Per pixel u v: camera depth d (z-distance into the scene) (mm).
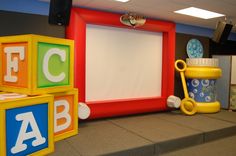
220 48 5914
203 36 5332
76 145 2693
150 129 3439
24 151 2203
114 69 4102
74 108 3057
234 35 6152
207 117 4270
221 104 5211
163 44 4590
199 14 4109
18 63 2508
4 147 2023
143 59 4418
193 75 4527
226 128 3648
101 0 3309
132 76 4309
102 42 3951
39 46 2486
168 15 4168
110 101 3928
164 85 4574
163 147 2943
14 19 3176
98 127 3500
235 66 5008
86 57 3814
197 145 3289
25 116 2213
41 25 3395
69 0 2836
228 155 2953
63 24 2918
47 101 2434
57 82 2758
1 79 2699
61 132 2877
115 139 2939
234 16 4211
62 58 2809
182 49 4957
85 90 3734
